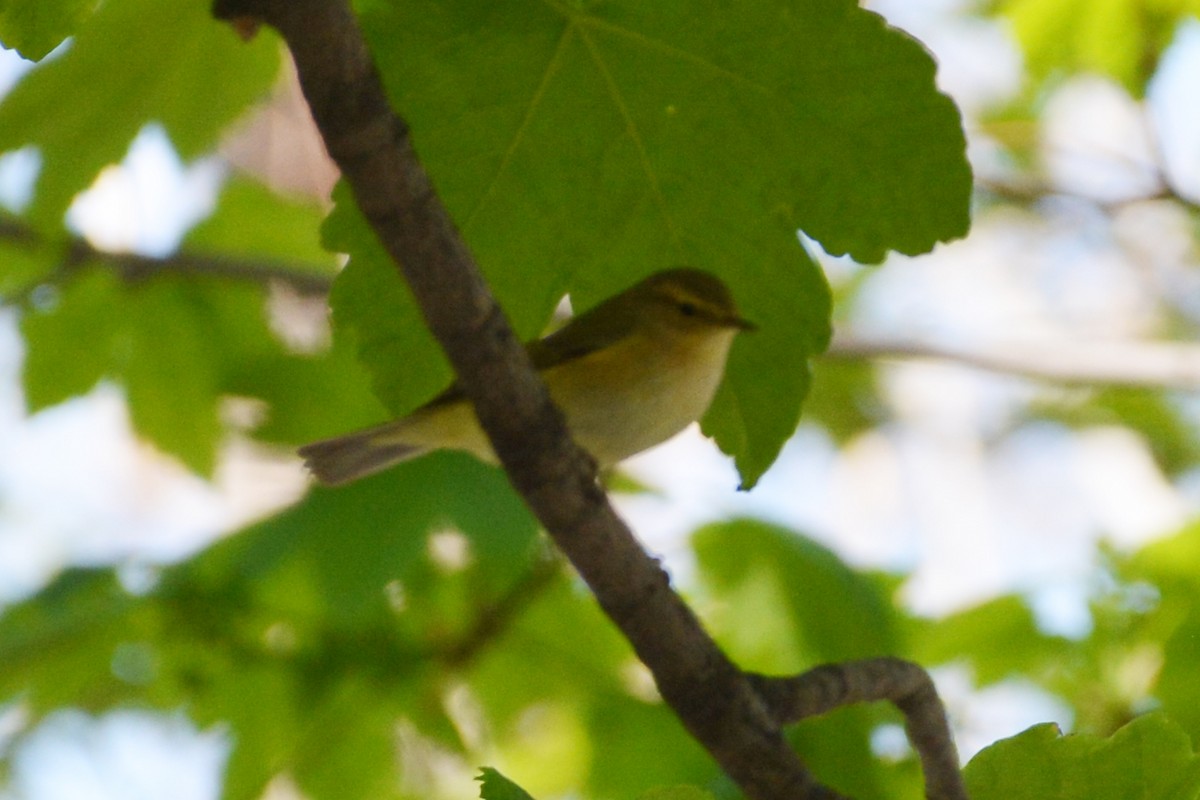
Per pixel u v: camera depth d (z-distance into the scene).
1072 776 4.95
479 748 12.12
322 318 13.75
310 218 13.61
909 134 5.70
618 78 5.77
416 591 11.45
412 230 4.47
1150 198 14.94
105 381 12.59
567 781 12.93
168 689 11.54
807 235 6.02
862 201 5.89
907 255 5.95
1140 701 10.95
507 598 11.43
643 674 12.27
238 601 11.19
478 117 5.82
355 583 9.13
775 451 6.63
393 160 4.32
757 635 11.30
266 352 12.69
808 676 5.59
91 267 12.27
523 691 12.19
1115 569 11.30
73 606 10.87
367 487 9.49
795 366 6.45
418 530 9.30
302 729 11.50
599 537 5.23
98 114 7.63
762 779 5.55
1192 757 4.94
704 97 5.79
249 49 7.57
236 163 15.58
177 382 12.60
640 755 11.88
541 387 5.00
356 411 12.58
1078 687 11.11
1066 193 16.53
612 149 5.96
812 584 11.30
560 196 6.05
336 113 4.21
